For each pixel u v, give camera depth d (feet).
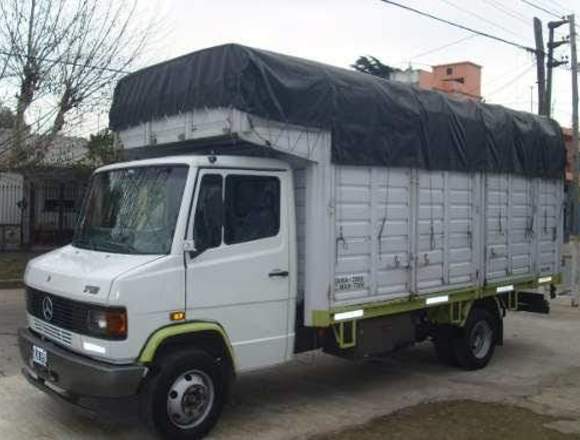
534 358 32.14
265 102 20.47
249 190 20.66
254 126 20.24
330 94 22.20
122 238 20.27
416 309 26.05
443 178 26.94
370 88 23.71
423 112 25.85
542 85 76.43
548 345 35.40
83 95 50.62
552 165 34.12
